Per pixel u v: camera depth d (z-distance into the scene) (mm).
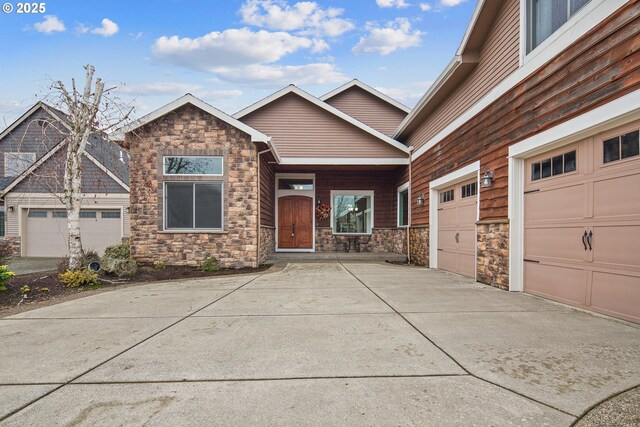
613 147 3893
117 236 13961
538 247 5133
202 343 3164
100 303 4938
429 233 9133
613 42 3693
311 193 12844
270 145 8992
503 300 4883
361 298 5078
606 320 3785
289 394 2209
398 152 10992
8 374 2527
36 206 13750
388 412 1988
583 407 2021
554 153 4848
